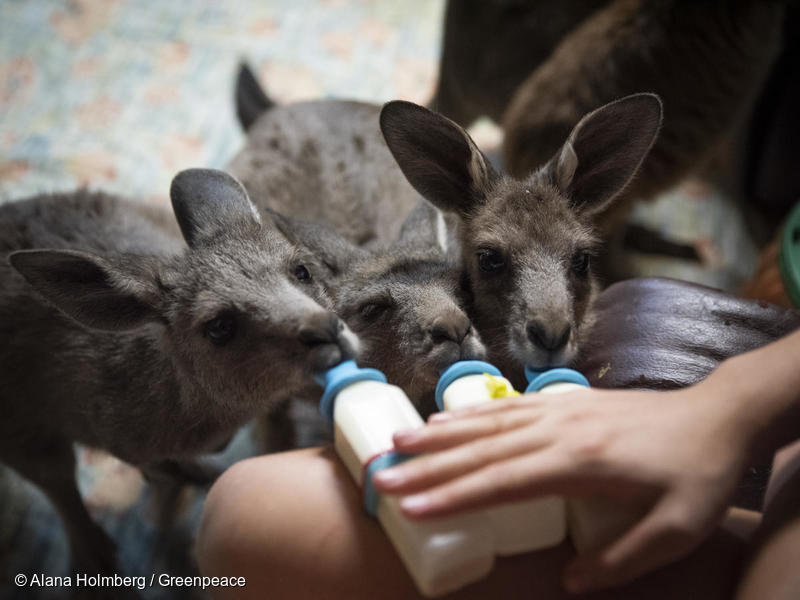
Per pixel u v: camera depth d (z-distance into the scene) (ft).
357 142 3.45
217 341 2.19
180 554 3.01
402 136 2.37
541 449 1.28
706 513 1.24
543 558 1.41
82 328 2.51
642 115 2.29
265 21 5.22
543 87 3.47
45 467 2.76
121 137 4.48
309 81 4.88
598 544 1.28
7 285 2.56
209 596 2.87
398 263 2.45
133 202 3.13
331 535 1.48
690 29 3.37
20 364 2.57
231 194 2.43
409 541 1.31
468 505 1.24
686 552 1.25
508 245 2.22
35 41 4.96
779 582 1.24
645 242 4.14
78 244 2.66
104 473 3.26
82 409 2.56
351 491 1.54
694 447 1.27
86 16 5.14
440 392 1.70
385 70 4.95
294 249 2.35
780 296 2.81
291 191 3.32
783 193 4.22
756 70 3.64
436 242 2.58
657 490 1.25
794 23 3.87
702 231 4.26
